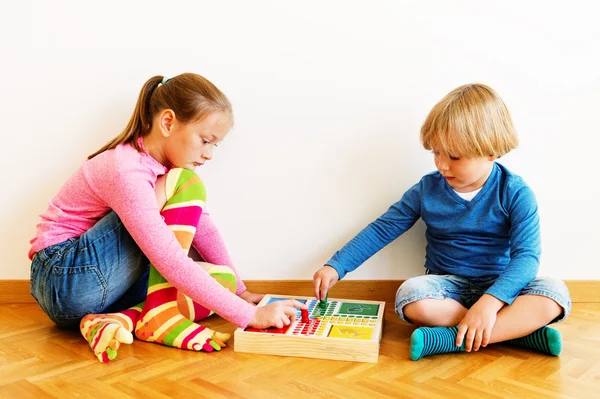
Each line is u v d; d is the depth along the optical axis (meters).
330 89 1.57
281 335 1.25
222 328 1.43
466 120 1.33
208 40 1.55
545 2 1.56
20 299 1.62
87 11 1.54
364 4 1.55
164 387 1.08
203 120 1.30
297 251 1.63
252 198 1.61
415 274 1.63
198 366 1.18
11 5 1.54
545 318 1.26
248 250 1.63
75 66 1.56
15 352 1.25
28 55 1.56
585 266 1.64
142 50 1.56
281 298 1.52
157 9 1.54
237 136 1.59
